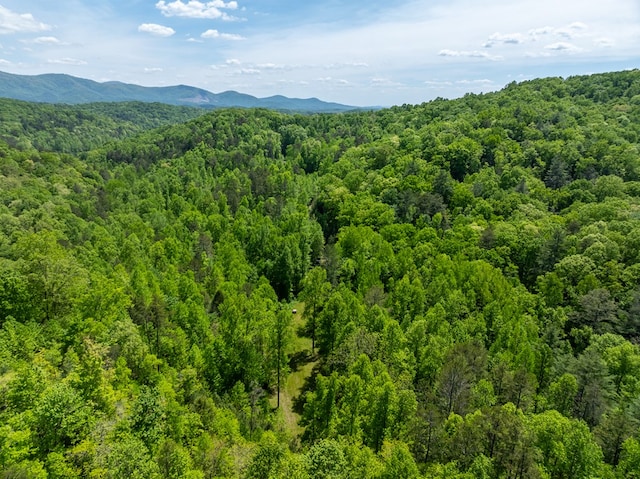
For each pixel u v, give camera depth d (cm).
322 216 14212
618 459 4250
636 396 5188
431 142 15438
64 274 5766
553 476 4044
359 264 9338
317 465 3516
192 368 5684
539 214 10844
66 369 4266
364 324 6831
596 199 11431
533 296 7725
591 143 13800
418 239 10319
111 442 3192
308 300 8194
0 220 9931
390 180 13762
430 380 5838
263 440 3738
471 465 3681
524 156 13888
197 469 3569
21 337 4384
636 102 17800
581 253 8738
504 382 5184
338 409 5350
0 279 5200
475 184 12612
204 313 7175
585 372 5281
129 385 4438
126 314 5909
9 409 3212
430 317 6631
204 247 11056
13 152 16912
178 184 16588
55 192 14250
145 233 11219
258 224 11944
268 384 6956
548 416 4269
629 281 7688
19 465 2733
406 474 3609
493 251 9331
